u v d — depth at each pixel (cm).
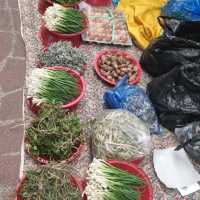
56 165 240
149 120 306
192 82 302
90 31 362
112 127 270
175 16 385
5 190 255
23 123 291
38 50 344
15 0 382
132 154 266
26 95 307
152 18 391
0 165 266
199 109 305
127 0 403
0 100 303
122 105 304
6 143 278
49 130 254
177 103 307
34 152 258
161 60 335
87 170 258
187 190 276
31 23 367
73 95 290
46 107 270
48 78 286
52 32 336
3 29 356
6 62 330
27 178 236
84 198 238
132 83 330
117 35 367
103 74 332
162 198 270
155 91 314
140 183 244
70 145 257
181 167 285
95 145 271
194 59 327
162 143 303
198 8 380
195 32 354
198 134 292
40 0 377
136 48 375
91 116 309
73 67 317
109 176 239
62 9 337
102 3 402
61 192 227
